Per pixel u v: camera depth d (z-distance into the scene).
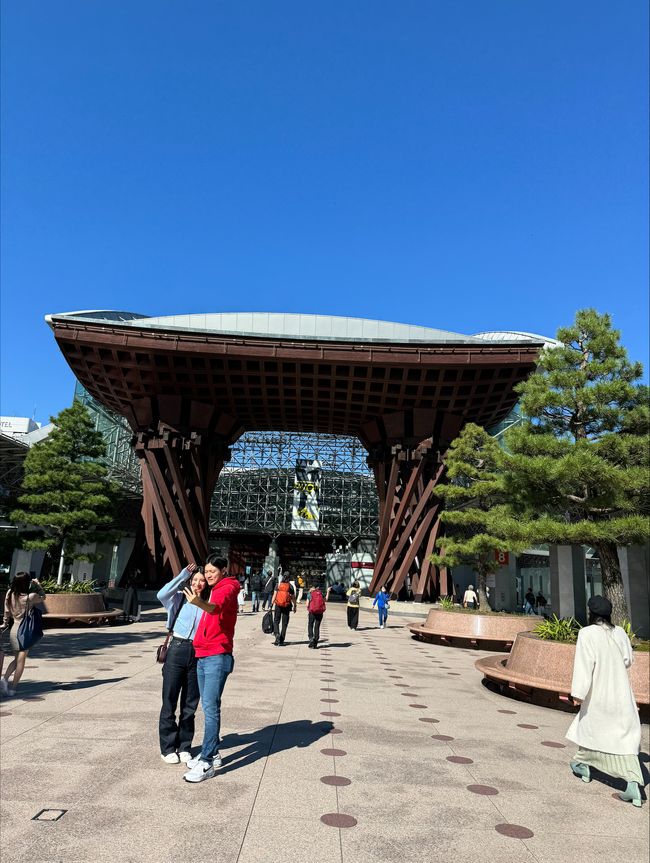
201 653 4.97
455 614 18.20
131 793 4.41
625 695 5.12
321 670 11.43
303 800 4.45
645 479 9.75
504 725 7.54
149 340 28.22
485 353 28.39
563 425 11.98
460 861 3.60
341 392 31.86
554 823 4.30
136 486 50.03
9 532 22.69
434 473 31.88
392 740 6.36
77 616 18.39
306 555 83.31
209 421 32.50
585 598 27.02
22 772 4.77
